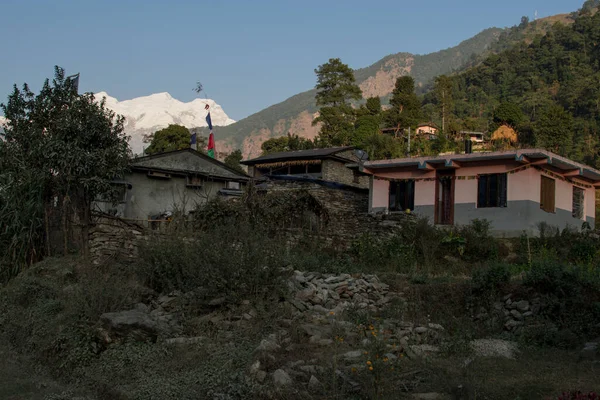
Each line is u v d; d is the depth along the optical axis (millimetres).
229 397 8883
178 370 10305
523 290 13203
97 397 10070
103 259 16906
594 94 84688
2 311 14641
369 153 52250
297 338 10969
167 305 13312
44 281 15539
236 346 10844
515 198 21828
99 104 21109
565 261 17344
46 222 18750
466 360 10164
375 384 8602
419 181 24297
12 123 20000
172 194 26562
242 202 19750
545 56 113750
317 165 37281
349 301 13617
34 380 10977
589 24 119000
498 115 66750
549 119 62438
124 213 25047
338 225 21969
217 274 12852
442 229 21078
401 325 12047
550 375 9172
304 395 8617
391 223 20984
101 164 19484
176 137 51906
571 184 24516
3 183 18656
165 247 14805
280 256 13781
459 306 13680
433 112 84375
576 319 12031
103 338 11594
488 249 18859
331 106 66062
